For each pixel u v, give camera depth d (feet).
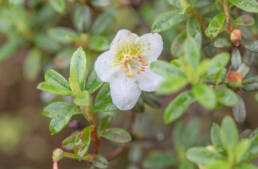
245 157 0.64
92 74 0.68
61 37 0.84
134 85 0.69
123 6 0.89
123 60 0.69
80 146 0.67
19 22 0.90
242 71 0.68
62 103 0.67
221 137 0.64
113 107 0.68
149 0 0.91
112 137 0.70
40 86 0.65
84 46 0.80
